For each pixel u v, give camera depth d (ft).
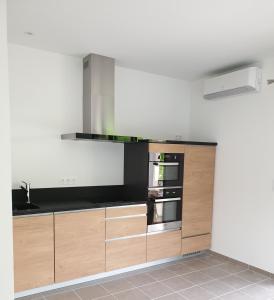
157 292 9.03
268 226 10.36
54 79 10.33
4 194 5.74
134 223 10.23
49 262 8.50
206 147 12.27
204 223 12.37
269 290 9.32
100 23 7.84
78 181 10.96
